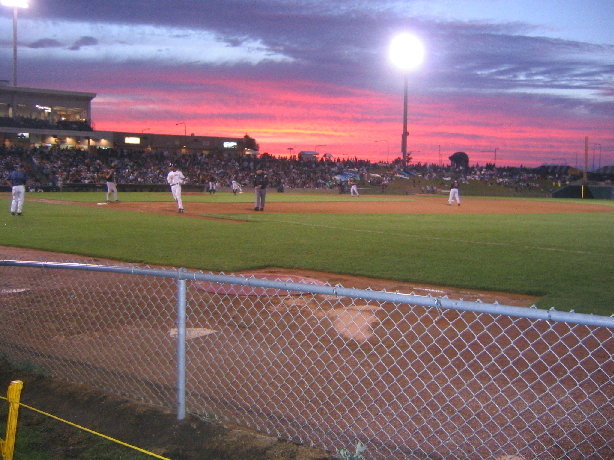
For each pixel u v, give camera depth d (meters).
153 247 14.66
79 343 6.70
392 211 32.69
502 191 85.38
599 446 4.13
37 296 8.96
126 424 4.79
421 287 10.40
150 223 21.14
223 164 76.38
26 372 5.86
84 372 5.82
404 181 86.12
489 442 4.21
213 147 87.81
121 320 7.59
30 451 4.41
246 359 6.05
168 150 83.62
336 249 15.07
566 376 5.53
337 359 6.00
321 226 21.66
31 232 17.41
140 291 9.32
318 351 6.28
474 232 20.56
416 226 22.64
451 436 4.32
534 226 23.97
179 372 4.74
